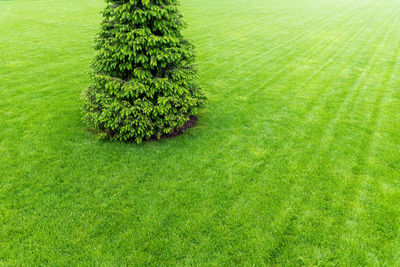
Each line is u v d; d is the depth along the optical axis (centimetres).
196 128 626
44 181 441
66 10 2275
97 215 380
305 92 840
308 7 2883
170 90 541
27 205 391
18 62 1052
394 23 2094
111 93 521
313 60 1194
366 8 2861
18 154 504
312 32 1784
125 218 377
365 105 744
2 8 2303
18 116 641
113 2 519
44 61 1082
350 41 1550
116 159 507
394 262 314
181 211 388
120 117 509
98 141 560
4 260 312
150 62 505
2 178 441
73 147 536
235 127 628
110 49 500
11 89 796
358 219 373
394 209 388
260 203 404
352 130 611
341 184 441
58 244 335
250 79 956
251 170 478
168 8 507
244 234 353
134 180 452
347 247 333
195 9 2459
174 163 497
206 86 884
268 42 1512
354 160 504
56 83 866
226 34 1673
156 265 313
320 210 389
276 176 462
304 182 447
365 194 418
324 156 517
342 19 2272
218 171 476
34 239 340
